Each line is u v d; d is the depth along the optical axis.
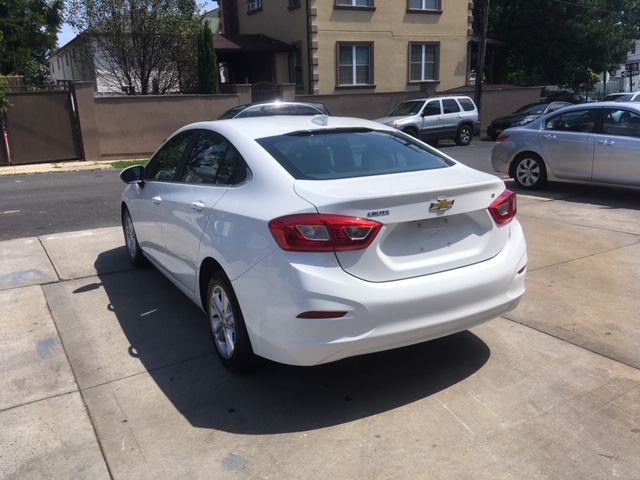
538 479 2.74
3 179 13.16
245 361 3.62
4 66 31.81
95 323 4.64
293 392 3.57
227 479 2.78
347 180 3.43
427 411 3.33
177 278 4.56
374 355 4.04
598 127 8.84
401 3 23.80
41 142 16.06
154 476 2.81
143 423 3.26
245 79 26.66
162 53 21.42
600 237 6.84
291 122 4.27
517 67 36.34
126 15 20.64
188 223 4.10
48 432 3.18
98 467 2.88
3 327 4.57
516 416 3.26
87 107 16.28
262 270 3.20
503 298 3.57
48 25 36.25
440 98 19.97
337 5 22.48
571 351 4.01
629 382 3.58
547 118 9.59
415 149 4.17
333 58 22.86
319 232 3.04
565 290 5.15
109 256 6.45
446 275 3.33
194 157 4.44
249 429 3.19
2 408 3.41
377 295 3.09
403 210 3.17
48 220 8.40
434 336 3.34
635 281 5.34
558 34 33.25
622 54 34.31
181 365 3.93
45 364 3.96
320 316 3.02
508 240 3.70
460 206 3.36
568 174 9.24
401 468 2.84
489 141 22.55
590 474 2.76
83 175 13.84
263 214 3.27
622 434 3.06
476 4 33.50
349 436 3.11
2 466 2.90
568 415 3.25
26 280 5.66
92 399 3.51
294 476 2.80
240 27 28.36
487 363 3.88
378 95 21.88
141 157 17.38
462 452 2.95
